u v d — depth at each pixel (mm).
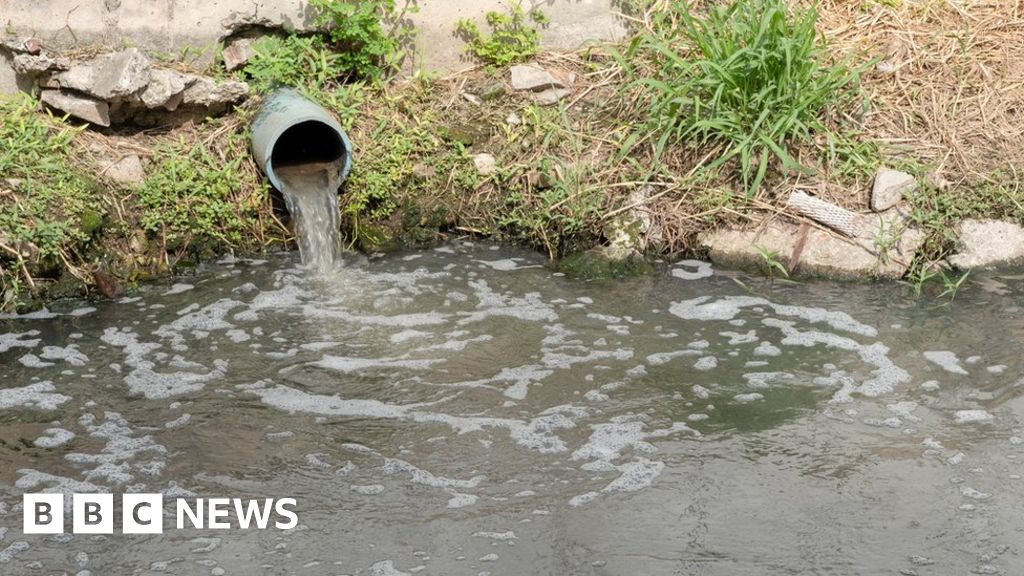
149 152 8023
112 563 6266
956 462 6676
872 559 6273
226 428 6848
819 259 7859
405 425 6871
